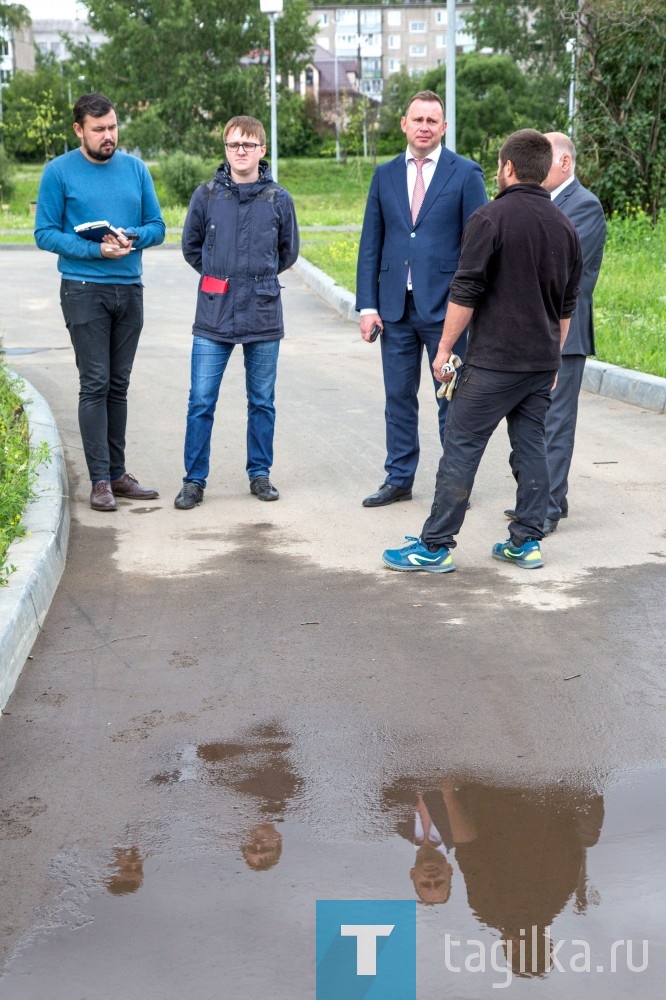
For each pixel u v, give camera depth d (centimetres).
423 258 584
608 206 1841
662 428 785
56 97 6669
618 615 453
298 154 8000
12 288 1733
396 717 366
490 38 7806
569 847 288
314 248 2212
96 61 6103
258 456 639
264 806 311
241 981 238
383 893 268
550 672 399
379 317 604
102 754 343
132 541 560
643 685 388
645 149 1784
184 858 285
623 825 299
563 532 566
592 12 1742
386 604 470
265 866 281
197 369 619
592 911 261
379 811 307
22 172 5906
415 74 8400
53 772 332
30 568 457
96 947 250
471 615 456
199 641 432
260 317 617
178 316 1443
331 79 10838
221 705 376
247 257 610
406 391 607
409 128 579
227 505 622
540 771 329
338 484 660
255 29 6016
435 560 507
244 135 606
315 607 468
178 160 4016
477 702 376
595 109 1802
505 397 488
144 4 6034
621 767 331
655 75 1742
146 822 303
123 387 627
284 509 612
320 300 1611
